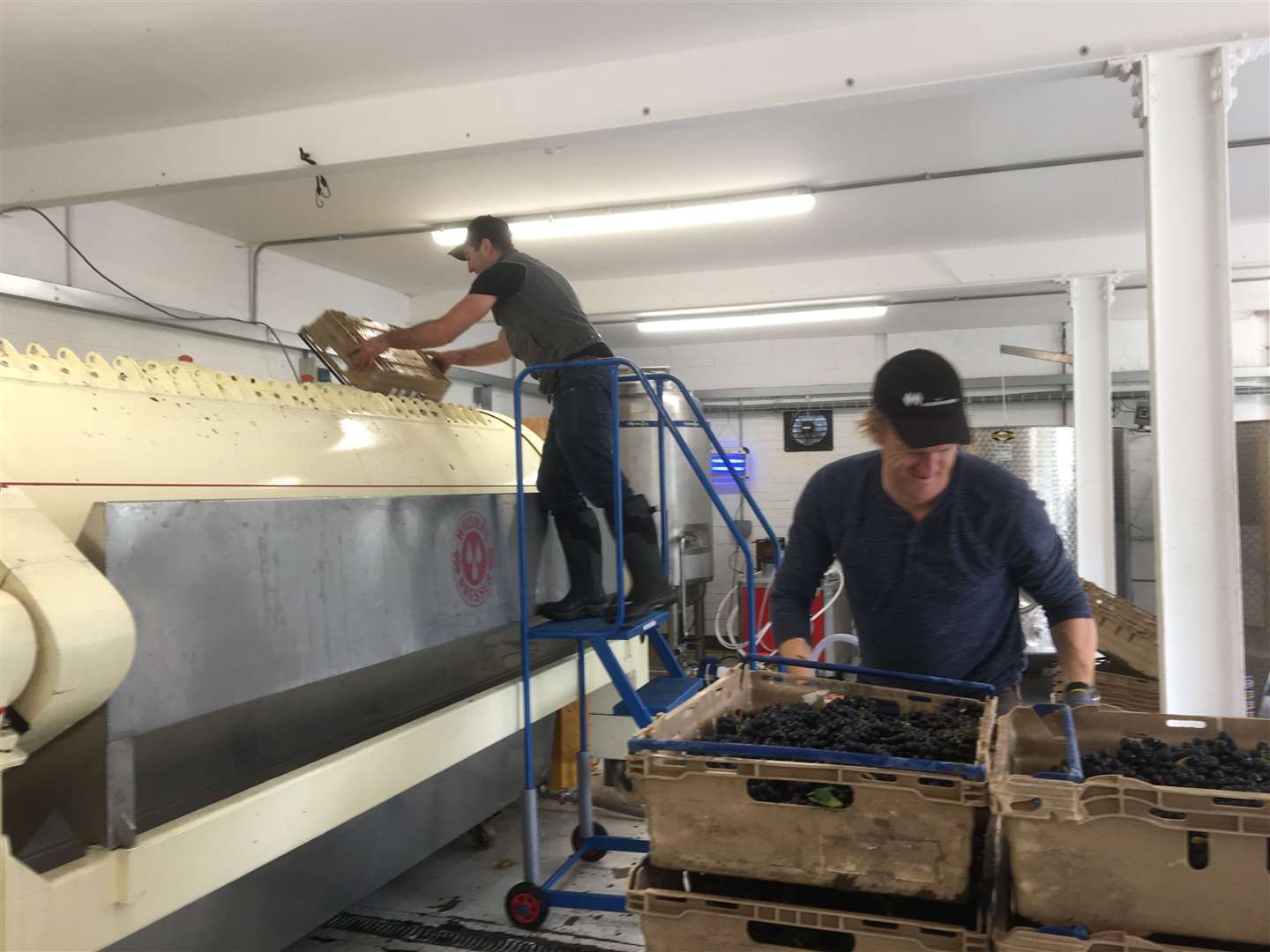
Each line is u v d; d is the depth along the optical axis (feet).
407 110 12.37
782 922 4.04
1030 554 5.63
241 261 19.36
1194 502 9.89
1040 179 16.22
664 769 4.26
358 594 7.79
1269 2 9.58
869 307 25.32
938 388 5.08
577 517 10.18
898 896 4.09
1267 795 3.35
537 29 10.82
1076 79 12.26
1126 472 26.71
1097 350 20.49
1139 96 10.03
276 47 11.19
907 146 14.70
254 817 6.21
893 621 5.94
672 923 4.25
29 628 4.72
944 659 5.89
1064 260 20.56
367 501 7.97
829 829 4.00
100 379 7.14
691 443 19.95
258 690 6.64
